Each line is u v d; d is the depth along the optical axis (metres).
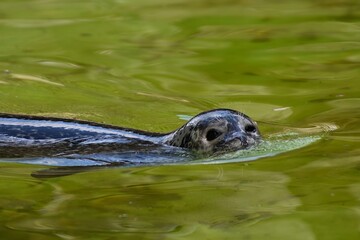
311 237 22.09
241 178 26.20
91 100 34.69
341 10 49.28
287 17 48.09
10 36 44.50
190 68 39.31
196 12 49.44
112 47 42.78
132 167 27.30
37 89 35.91
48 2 52.38
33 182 26.30
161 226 22.91
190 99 34.94
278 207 23.95
